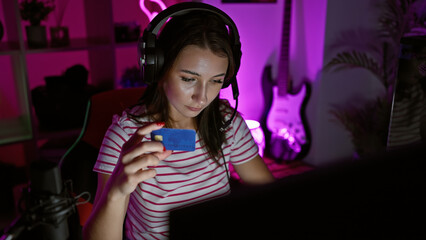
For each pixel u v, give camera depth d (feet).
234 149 3.94
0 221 7.87
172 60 2.89
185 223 1.31
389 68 9.95
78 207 4.46
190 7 2.88
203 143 3.59
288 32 9.51
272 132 10.27
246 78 10.10
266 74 10.11
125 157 2.45
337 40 9.36
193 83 2.97
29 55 8.89
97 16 8.80
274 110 10.14
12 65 8.40
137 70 9.55
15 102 8.86
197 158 3.57
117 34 8.96
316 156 10.16
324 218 1.42
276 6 9.81
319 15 9.12
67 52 9.32
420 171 1.51
